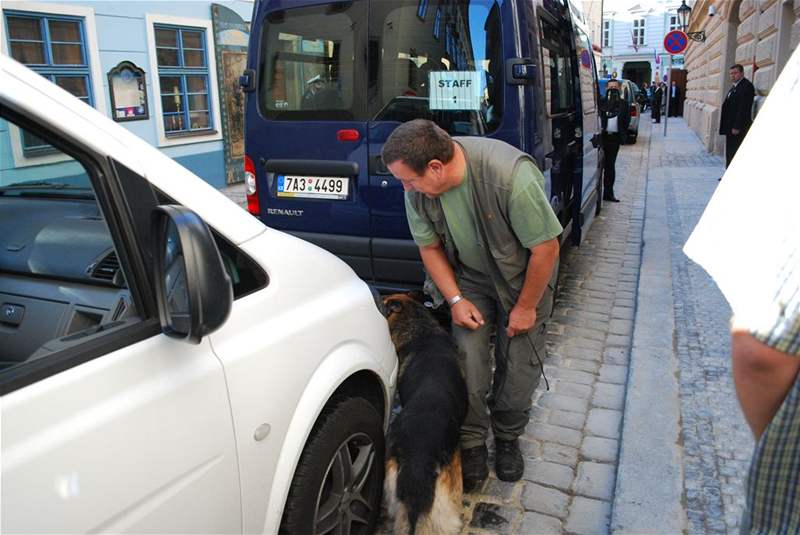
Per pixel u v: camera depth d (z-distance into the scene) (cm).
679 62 4509
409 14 388
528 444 325
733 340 116
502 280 266
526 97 378
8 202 201
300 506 199
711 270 124
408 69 393
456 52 383
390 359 259
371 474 243
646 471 290
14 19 761
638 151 1641
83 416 130
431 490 219
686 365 394
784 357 109
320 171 420
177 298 147
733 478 282
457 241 262
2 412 118
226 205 189
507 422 293
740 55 1300
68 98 149
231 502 169
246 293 185
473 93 383
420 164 233
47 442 123
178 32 983
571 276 612
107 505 133
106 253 182
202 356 160
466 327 275
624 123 965
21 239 194
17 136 169
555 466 306
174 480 149
